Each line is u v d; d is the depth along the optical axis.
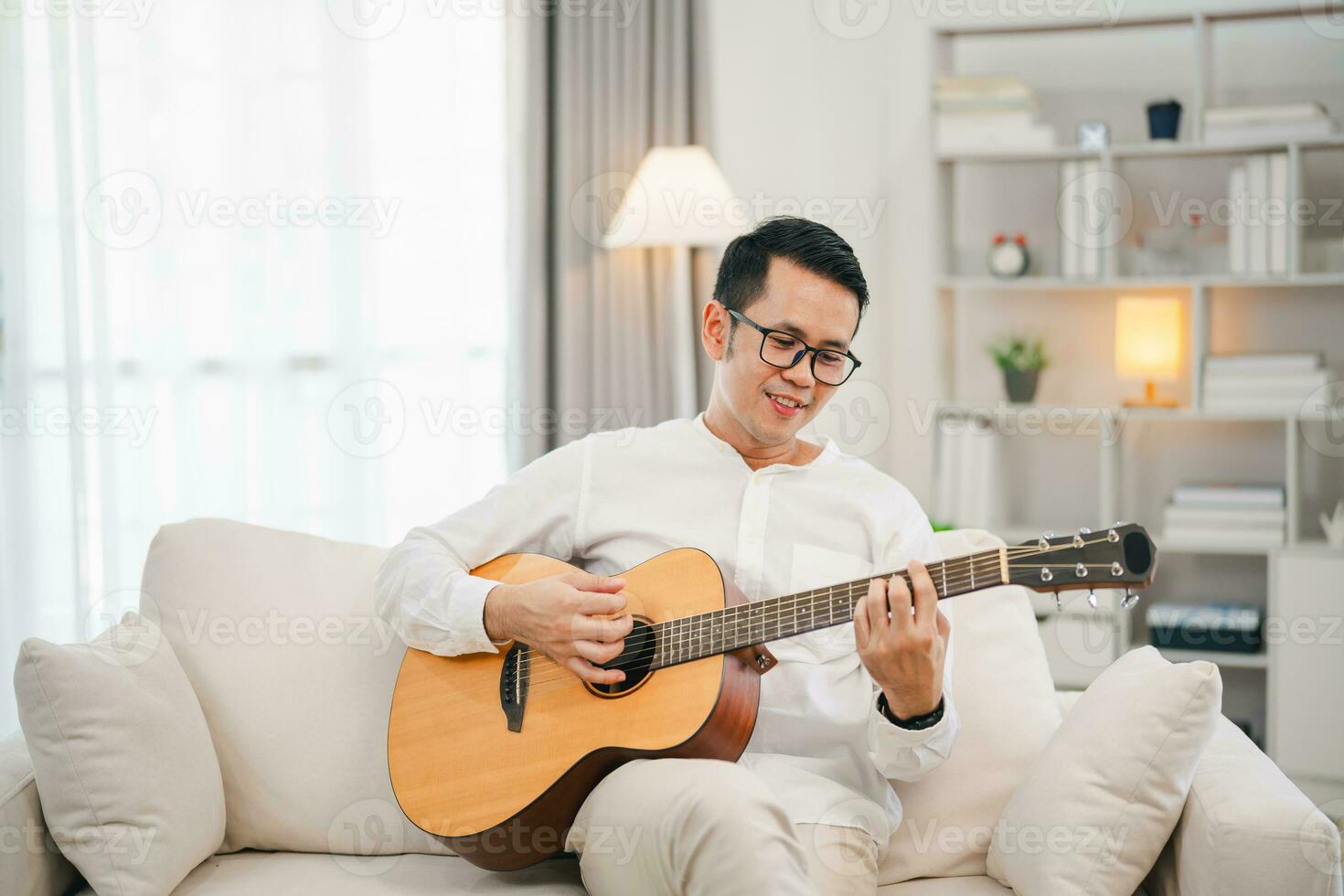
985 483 3.55
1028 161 3.64
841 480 1.71
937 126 3.50
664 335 3.52
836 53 3.86
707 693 1.45
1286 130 3.23
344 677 1.74
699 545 1.69
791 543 1.68
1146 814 1.42
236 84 3.16
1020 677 1.75
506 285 3.52
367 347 3.31
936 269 3.55
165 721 1.57
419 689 1.64
